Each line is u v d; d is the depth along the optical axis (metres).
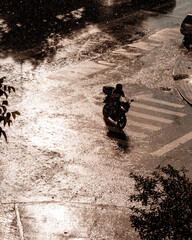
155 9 30.94
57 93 17.81
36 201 11.31
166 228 7.27
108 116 15.70
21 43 23.20
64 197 11.55
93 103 17.08
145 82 19.38
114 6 31.33
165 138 14.73
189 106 17.30
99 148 13.97
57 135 14.59
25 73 19.59
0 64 20.41
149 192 7.67
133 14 29.58
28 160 13.10
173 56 22.70
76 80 19.20
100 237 10.10
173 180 7.61
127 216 10.88
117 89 15.51
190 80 19.73
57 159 13.23
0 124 14.91
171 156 13.69
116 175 12.60
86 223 10.55
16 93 17.55
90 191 11.84
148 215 7.48
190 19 24.38
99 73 20.09
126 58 22.09
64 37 24.52
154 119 16.02
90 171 12.73
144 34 25.83
